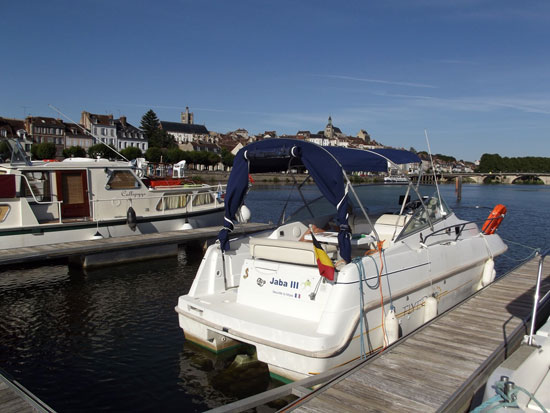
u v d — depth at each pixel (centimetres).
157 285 1041
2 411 408
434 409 381
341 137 15862
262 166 655
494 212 938
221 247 621
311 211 718
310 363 464
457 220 774
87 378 588
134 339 717
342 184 520
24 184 1201
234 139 14450
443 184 8900
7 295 958
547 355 420
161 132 10256
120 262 1205
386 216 706
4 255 1012
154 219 1384
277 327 493
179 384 564
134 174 1359
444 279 694
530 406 355
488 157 13675
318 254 480
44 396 543
